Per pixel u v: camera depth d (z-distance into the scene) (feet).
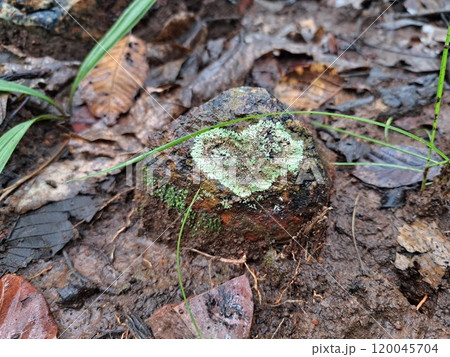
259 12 1.39
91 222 0.94
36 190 0.96
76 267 0.88
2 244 0.90
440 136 1.03
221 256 0.87
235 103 0.85
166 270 0.87
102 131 1.09
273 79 1.20
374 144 1.03
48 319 0.80
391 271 0.85
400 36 1.29
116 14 1.25
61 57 1.22
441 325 0.79
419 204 0.92
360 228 0.90
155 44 1.25
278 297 0.83
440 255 0.84
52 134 1.08
